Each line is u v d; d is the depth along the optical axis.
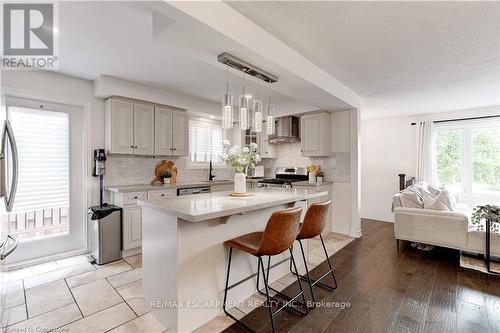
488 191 4.59
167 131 3.89
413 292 2.30
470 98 4.04
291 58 2.38
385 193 5.44
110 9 1.78
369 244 3.70
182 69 2.96
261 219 2.44
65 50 2.45
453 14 1.84
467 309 2.03
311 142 4.45
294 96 3.26
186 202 2.02
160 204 1.91
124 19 1.92
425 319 1.91
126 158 3.66
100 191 3.22
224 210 1.67
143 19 1.91
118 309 2.03
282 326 1.84
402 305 2.10
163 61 2.73
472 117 4.64
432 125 4.97
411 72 2.98
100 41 2.28
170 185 3.69
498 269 2.76
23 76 2.83
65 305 2.07
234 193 2.45
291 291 2.35
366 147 5.71
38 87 2.92
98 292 2.28
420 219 3.18
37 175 2.97
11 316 1.92
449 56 2.55
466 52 2.46
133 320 1.89
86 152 3.29
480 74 3.03
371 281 2.52
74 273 2.68
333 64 2.76
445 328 1.80
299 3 1.72
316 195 2.63
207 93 3.97
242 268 2.20
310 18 1.90
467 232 2.88
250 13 1.84
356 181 4.11
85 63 2.77
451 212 3.02
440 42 2.26
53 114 3.09
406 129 5.25
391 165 5.39
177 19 1.55
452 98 4.05
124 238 3.11
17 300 2.15
